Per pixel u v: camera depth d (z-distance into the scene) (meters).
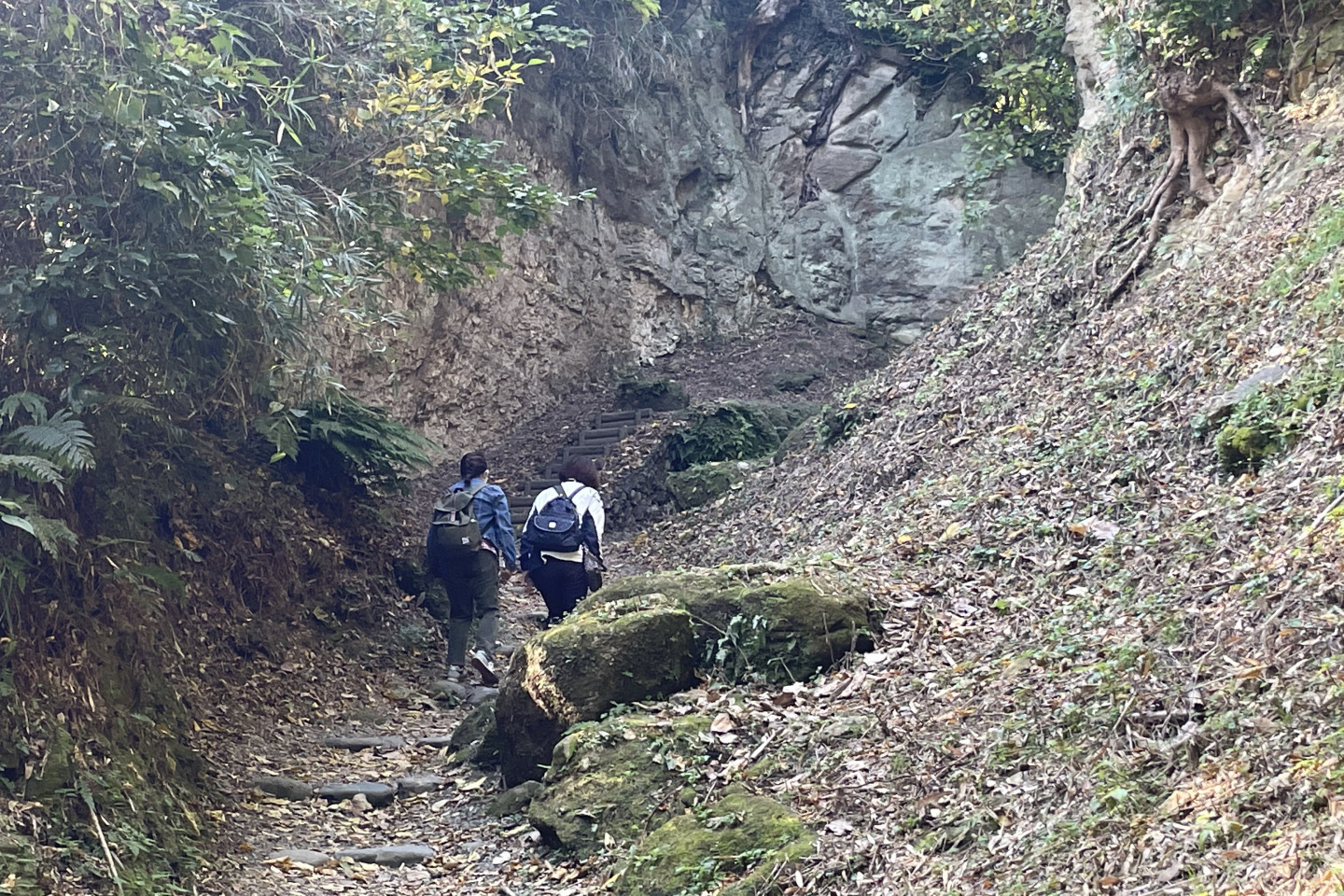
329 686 7.69
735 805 4.27
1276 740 3.14
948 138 19.28
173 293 5.17
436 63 9.49
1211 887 2.70
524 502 13.64
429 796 5.88
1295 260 6.60
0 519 4.04
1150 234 8.63
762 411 14.52
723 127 19.62
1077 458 6.61
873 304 19.25
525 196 9.12
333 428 8.84
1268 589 3.99
